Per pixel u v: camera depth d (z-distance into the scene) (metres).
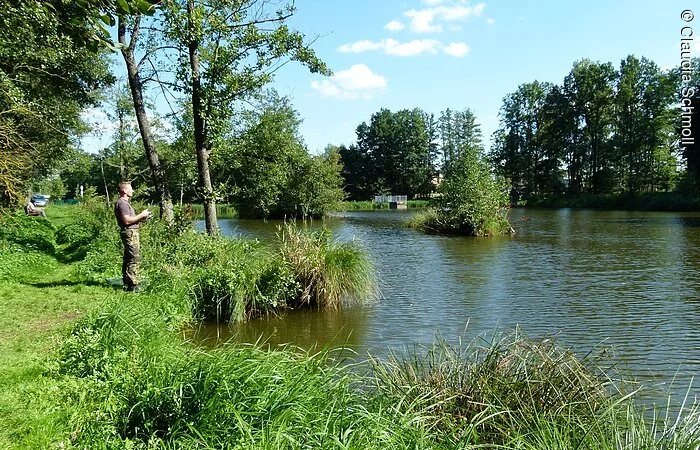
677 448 3.60
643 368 6.76
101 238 15.31
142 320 6.80
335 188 53.75
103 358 5.32
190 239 11.69
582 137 68.38
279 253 10.97
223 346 7.34
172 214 13.89
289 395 3.95
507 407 4.32
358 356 7.35
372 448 3.28
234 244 11.55
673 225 30.45
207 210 13.64
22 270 11.46
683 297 11.12
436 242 24.14
